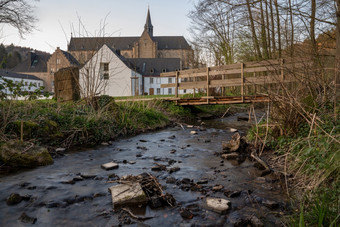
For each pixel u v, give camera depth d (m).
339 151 2.87
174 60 58.69
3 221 2.28
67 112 6.88
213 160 4.54
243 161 4.42
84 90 8.08
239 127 9.34
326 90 4.57
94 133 6.41
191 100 11.96
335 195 2.42
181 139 6.80
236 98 10.19
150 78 56.19
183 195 2.92
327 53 4.89
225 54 20.34
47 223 2.27
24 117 5.70
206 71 11.09
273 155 4.52
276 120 4.88
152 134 7.72
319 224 1.92
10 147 4.13
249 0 6.06
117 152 5.21
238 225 2.23
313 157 3.31
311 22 5.48
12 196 2.69
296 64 4.45
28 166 4.05
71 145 5.74
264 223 2.27
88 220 2.32
